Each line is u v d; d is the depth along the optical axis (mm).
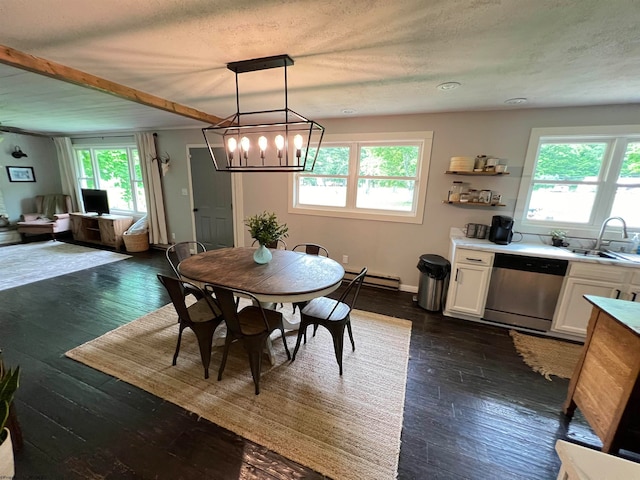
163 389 1969
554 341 2727
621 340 1454
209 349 2086
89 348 2402
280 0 1256
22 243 5785
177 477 1407
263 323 2066
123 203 6172
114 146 5793
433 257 3439
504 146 3168
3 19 1429
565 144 3025
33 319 2871
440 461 1532
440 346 2600
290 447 1581
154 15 1394
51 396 1884
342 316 2180
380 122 3627
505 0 1234
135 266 4555
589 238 2984
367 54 1822
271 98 2883
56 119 4379
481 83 2309
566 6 1268
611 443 1426
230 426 1697
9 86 2637
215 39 1645
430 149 3461
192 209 5219
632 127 2715
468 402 1948
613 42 1580
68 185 6461
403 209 3867
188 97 2900
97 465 1451
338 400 1918
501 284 2898
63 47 1762
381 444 1616
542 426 1775
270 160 4414
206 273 2242
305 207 4391
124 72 2180
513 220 3082
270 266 2430
